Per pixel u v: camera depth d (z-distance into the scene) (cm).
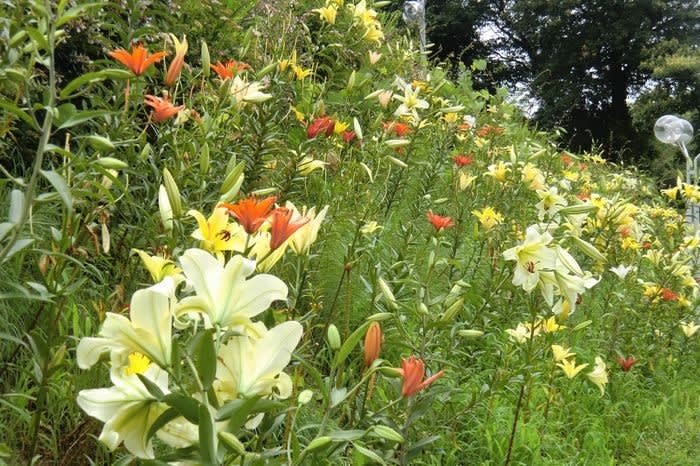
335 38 546
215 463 108
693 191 616
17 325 276
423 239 487
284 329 124
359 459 259
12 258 285
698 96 2680
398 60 704
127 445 115
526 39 3359
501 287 342
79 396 112
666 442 432
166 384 121
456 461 344
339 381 168
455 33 3450
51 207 332
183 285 181
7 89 239
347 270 308
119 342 115
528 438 371
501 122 850
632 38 2967
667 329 540
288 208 162
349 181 407
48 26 177
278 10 552
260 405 114
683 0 2973
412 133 530
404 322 336
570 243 343
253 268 121
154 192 279
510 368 363
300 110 405
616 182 786
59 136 373
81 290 294
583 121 3095
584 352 481
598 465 388
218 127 319
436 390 240
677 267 533
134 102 264
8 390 263
